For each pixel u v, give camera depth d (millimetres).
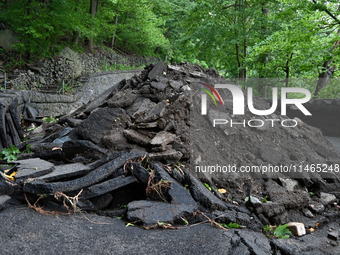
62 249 2422
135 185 3625
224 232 2889
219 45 14977
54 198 3207
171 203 3230
